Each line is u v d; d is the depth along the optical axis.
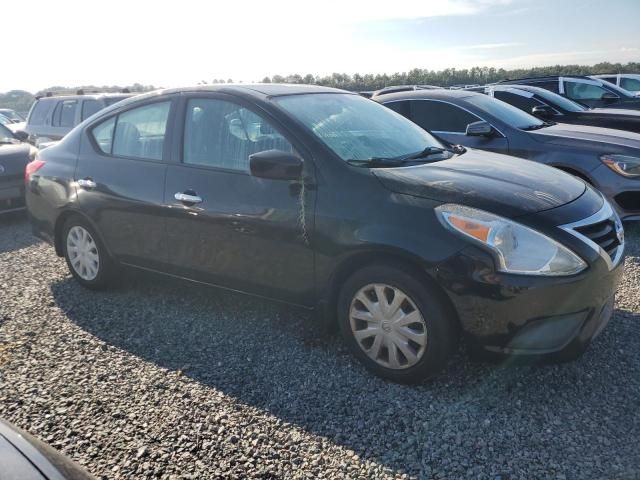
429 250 2.83
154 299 4.44
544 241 2.77
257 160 3.17
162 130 4.03
